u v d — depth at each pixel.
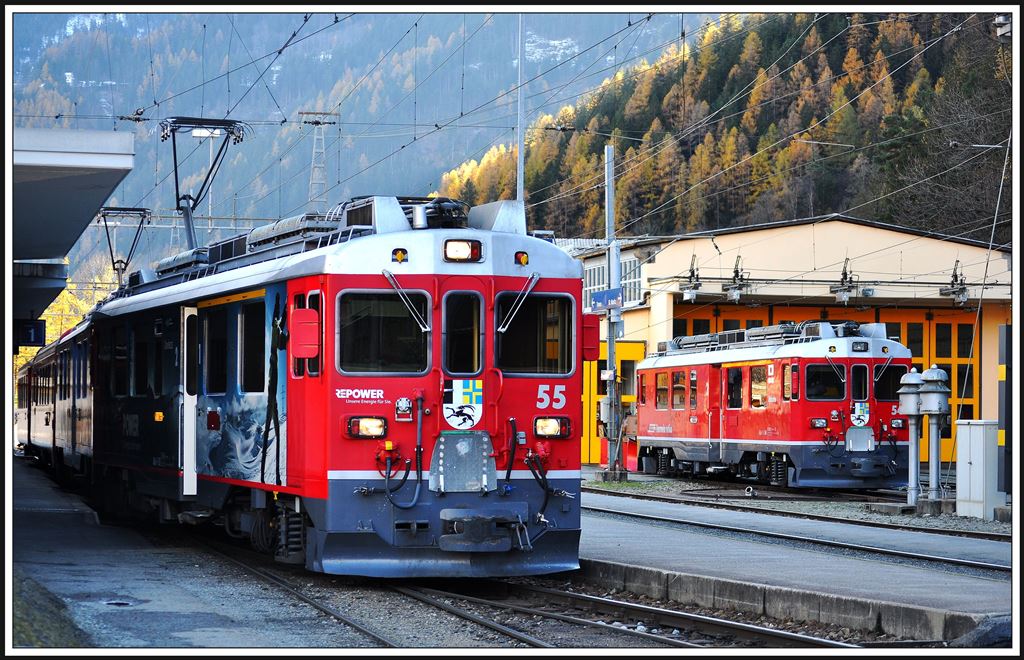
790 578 11.49
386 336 11.99
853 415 27.44
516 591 12.44
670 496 25.83
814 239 40.00
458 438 12.01
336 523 11.76
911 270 40.38
